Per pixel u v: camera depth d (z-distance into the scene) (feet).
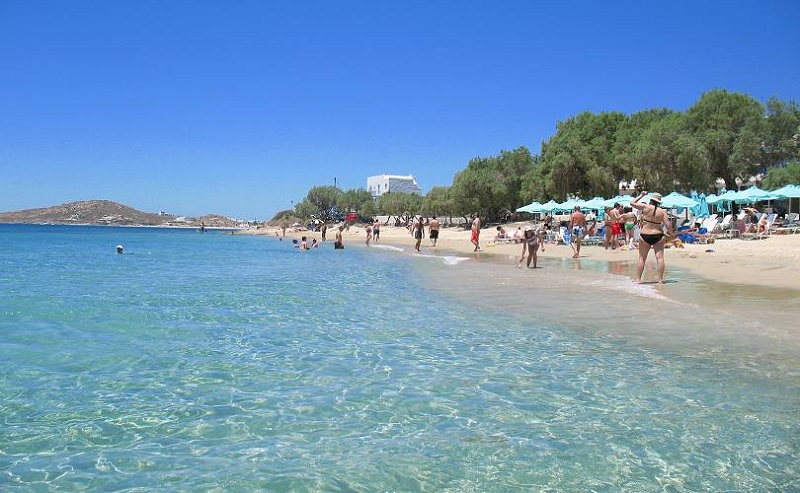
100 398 19.40
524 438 15.67
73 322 33.32
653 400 18.34
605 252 87.86
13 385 20.77
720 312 32.42
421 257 100.17
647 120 184.75
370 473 13.78
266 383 21.04
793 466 13.80
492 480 13.35
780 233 99.71
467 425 16.70
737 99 150.71
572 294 42.04
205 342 27.94
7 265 85.05
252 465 14.25
